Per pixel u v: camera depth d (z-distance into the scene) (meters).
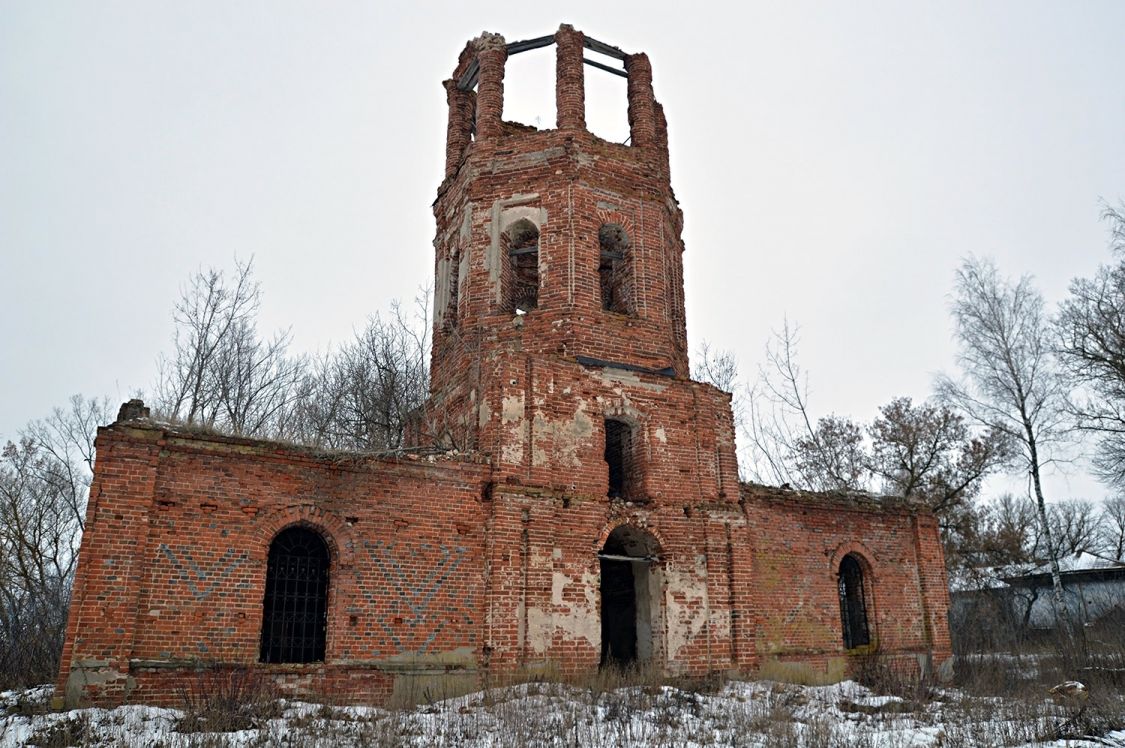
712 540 18.02
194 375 28.14
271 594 14.34
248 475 14.18
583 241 19.03
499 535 15.80
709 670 17.06
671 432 18.47
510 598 15.57
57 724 11.05
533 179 19.66
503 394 16.78
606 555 17.09
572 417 17.44
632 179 20.22
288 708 12.83
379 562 14.89
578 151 19.61
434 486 15.72
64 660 12.08
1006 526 40.78
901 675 19.47
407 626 14.82
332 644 14.19
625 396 18.22
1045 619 39.78
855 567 21.78
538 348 18.33
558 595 16.06
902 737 12.49
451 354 19.53
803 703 15.39
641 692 14.70
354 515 14.89
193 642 13.08
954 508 36.75
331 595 14.49
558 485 16.81
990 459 35.31
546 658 15.59
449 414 19.03
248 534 13.93
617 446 19.73
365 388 31.81
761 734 12.34
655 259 19.86
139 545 12.90
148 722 11.58
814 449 38.84
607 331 18.61
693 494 18.22
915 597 21.84
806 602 19.88
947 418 36.84
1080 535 52.75
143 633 12.76
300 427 29.14
